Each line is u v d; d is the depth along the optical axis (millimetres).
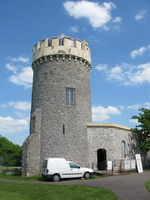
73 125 21438
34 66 24594
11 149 60938
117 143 23344
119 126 24078
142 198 9609
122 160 22391
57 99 21672
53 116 21203
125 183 13695
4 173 21969
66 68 22641
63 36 24125
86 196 10242
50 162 16391
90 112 23812
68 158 20250
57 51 22688
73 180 16266
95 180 15680
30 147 19781
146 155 28984
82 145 21328
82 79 23391
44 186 12586
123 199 9508
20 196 10562
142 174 19766
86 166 20953
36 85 23266
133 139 26766
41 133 20984
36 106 22391
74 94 22422
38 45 24422
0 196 10391
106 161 21766
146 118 27219
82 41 24781
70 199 9922
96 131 22422
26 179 17406
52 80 22234
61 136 20672
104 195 10273
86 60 24094
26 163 19250
